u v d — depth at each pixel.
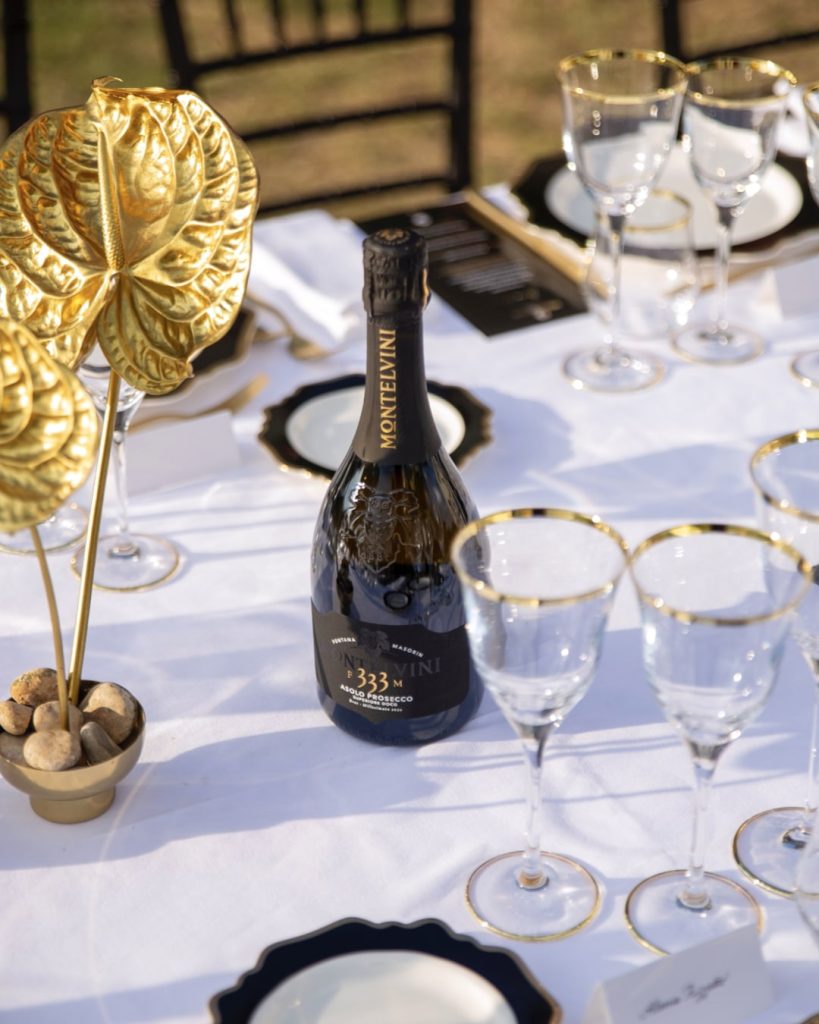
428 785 1.07
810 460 1.01
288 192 4.37
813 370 1.61
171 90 1.03
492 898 0.97
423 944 0.90
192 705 1.16
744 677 0.82
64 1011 0.91
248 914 0.97
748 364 1.62
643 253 1.64
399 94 4.92
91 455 0.88
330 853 1.02
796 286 1.71
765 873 0.99
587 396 1.57
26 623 1.26
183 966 0.93
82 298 1.06
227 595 1.29
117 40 5.19
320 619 1.08
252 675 1.19
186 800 1.06
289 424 1.47
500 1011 0.86
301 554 1.34
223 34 5.19
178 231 1.05
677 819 1.04
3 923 0.96
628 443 1.49
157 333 1.06
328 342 1.65
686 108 1.55
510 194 1.87
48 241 1.06
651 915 0.95
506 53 5.21
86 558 1.01
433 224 1.86
